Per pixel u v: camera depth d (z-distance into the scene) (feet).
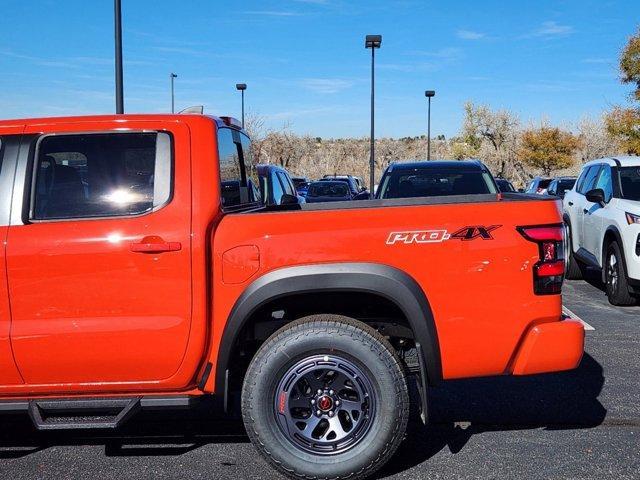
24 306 12.17
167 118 12.85
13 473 13.16
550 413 16.11
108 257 12.12
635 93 94.12
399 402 12.04
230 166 14.78
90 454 14.06
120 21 41.39
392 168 30.63
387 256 12.13
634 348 22.07
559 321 12.46
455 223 12.19
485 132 169.17
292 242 12.15
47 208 12.55
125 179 12.62
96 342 12.14
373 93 84.89
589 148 159.94
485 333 12.22
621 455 13.66
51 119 12.84
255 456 13.85
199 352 12.28
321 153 179.83
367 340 12.05
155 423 15.74
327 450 12.19
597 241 31.55
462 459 13.55
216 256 12.23
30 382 12.41
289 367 12.14
